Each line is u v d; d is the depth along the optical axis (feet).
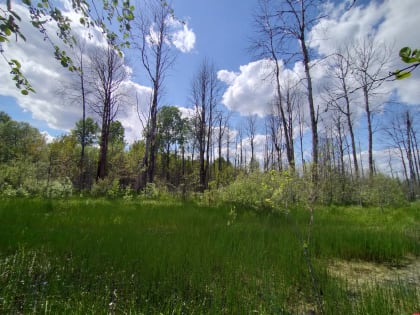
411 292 10.95
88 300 9.22
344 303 9.76
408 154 95.04
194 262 12.63
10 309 8.73
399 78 4.12
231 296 10.04
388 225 27.12
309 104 40.34
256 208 30.68
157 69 59.57
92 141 112.27
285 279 11.90
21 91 6.88
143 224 22.40
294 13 41.86
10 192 34.94
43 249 13.66
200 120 84.53
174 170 140.15
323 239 18.86
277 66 53.36
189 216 26.76
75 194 47.06
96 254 12.82
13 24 5.78
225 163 129.59
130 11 8.58
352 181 61.82
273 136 82.64
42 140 77.10
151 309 9.26
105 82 67.62
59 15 7.20
